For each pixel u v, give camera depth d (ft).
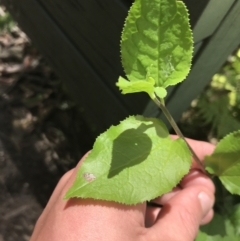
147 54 0.51
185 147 0.56
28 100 1.56
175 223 0.66
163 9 0.48
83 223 0.58
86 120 1.48
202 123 1.15
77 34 1.01
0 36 1.69
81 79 1.16
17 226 1.40
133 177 0.53
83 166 0.53
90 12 0.88
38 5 1.10
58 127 1.50
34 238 0.66
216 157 0.68
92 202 0.59
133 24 0.49
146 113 0.95
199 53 0.82
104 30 0.88
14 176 1.46
